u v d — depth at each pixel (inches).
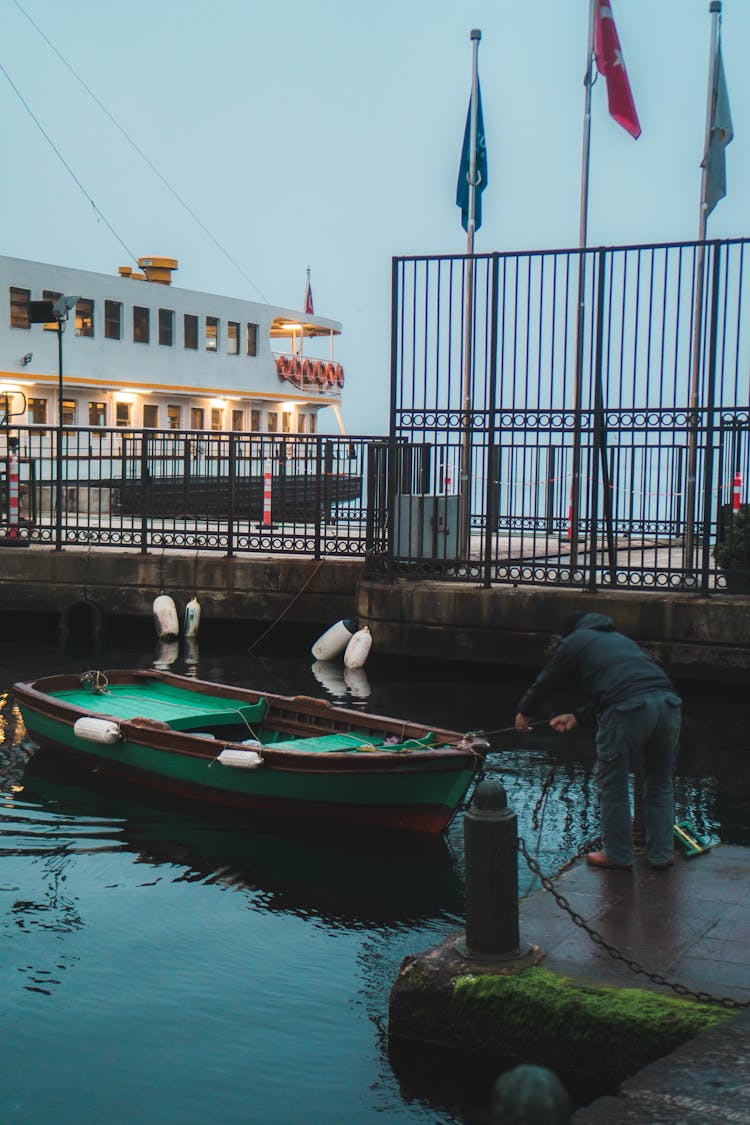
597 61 741.3
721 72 700.0
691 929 247.8
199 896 331.3
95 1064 240.1
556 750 480.1
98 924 311.1
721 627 566.6
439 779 367.6
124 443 782.5
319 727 441.1
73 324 1083.9
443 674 634.8
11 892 332.5
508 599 610.2
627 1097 175.0
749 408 560.4
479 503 727.7
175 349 1199.6
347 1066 238.1
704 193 700.0
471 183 741.3
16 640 757.9
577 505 620.7
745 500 705.0
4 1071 237.5
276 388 1354.6
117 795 425.1
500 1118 99.6
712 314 559.5
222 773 399.9
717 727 510.6
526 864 343.3
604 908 259.8
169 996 269.7
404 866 355.6
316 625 743.7
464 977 227.9
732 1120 167.8
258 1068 238.4
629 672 282.4
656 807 287.4
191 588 751.1
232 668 655.1
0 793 425.1
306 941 301.0
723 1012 209.5
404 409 625.3
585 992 218.5
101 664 666.2
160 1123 219.8
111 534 778.2
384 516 659.4
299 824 393.1
